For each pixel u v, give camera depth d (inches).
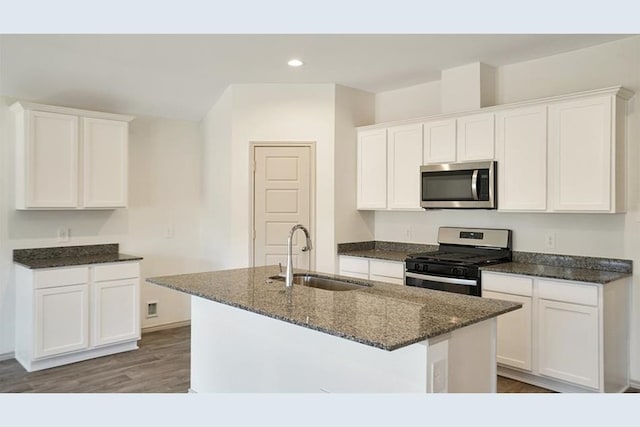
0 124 161.5
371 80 185.9
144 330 199.0
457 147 166.1
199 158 216.1
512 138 151.5
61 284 156.0
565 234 151.9
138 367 156.4
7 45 141.5
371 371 84.2
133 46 145.7
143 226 198.5
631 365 138.6
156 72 170.4
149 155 200.4
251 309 91.4
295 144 191.0
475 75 163.3
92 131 170.1
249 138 190.2
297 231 191.8
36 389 136.7
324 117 190.9
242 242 190.4
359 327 76.9
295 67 168.6
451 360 81.1
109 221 188.4
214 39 140.9
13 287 164.9
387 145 188.9
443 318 83.0
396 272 174.6
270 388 106.4
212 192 205.2
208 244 208.7
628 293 138.3
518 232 163.3
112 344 168.2
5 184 162.9
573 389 131.8
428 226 191.3
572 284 129.5
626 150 138.3
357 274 187.3
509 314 141.9
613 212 130.9
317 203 191.9
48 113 159.9
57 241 174.6
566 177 139.5
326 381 93.2
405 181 182.7
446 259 157.2
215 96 197.2
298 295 103.0
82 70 161.8
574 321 129.2
